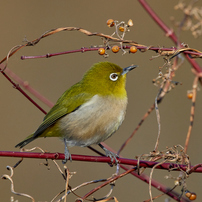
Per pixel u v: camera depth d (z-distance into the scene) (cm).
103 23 1816
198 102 1620
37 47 1761
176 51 730
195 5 1730
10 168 679
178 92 1659
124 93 995
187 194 686
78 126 945
